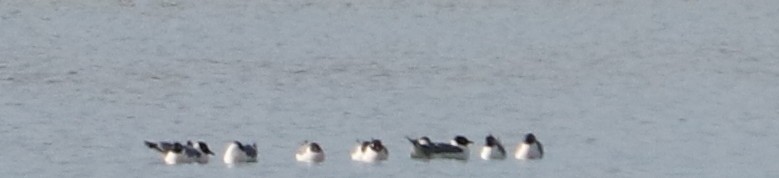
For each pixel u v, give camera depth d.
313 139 60.50
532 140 55.72
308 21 103.81
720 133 61.88
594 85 76.00
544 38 96.31
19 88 74.62
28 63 84.00
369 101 70.31
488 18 105.75
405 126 63.84
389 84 75.81
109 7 108.75
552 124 64.31
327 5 110.88
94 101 70.56
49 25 100.94
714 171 54.28
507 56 87.50
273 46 92.38
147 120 65.19
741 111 67.62
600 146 58.84
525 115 66.62
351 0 113.06
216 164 54.72
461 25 102.31
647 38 96.50
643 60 86.00
